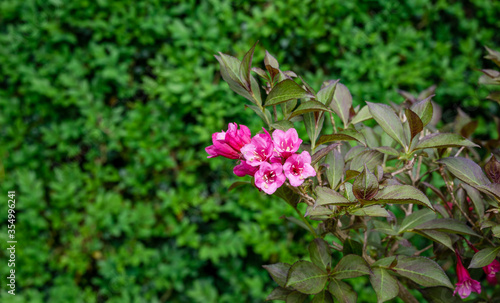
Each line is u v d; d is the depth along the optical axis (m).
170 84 1.06
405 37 1.10
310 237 1.06
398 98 1.08
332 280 0.48
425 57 1.11
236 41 1.11
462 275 0.51
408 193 0.43
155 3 1.08
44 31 1.10
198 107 1.12
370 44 1.12
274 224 1.10
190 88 1.08
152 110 1.12
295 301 0.49
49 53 1.11
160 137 1.10
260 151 0.43
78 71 1.10
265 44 1.09
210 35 1.07
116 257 1.11
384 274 0.48
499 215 0.49
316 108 0.46
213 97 1.07
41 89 1.09
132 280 1.12
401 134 0.49
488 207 0.54
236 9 1.11
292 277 0.46
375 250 0.59
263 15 1.06
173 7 1.09
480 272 0.55
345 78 1.12
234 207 1.09
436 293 0.53
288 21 1.07
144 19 1.09
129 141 1.10
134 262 1.10
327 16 1.09
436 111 0.65
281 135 0.44
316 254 0.49
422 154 0.51
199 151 1.12
